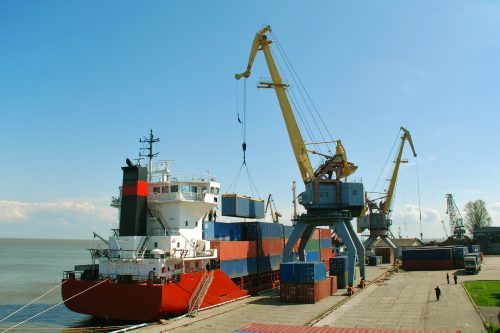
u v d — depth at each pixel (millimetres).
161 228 42594
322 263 48531
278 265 61125
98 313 36312
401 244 159375
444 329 31359
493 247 141500
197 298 38250
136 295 34938
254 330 28672
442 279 66688
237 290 47312
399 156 117688
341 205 60031
